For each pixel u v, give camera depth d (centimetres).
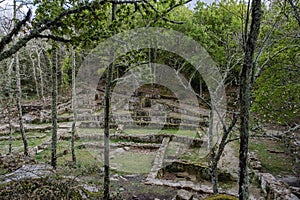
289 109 609
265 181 597
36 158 816
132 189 568
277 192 513
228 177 686
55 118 629
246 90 209
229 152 905
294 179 648
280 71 616
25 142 800
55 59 625
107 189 429
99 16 279
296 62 611
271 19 443
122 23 343
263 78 627
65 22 261
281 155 838
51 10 270
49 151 916
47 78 2031
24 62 1884
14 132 1201
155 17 337
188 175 740
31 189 384
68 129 1241
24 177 427
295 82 620
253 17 200
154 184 610
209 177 702
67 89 1795
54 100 627
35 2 274
